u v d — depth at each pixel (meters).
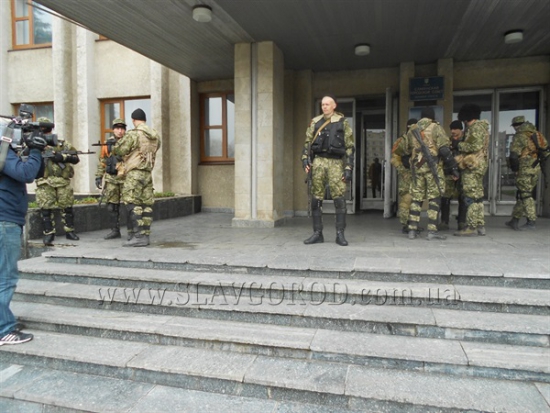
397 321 3.12
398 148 5.94
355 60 8.32
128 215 5.32
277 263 4.08
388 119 8.46
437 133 5.27
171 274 4.14
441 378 2.69
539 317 3.13
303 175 9.22
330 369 2.83
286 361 2.96
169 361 2.99
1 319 3.33
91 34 10.75
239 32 6.70
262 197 7.26
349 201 9.44
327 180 5.11
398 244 5.14
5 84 11.49
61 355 3.13
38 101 11.41
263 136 7.21
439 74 8.19
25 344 3.33
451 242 5.23
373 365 2.85
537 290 3.44
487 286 3.56
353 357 2.88
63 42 10.81
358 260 4.15
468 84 8.40
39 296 4.04
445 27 6.48
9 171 3.21
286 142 9.16
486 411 2.35
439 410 2.41
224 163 10.06
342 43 7.26
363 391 2.54
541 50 7.70
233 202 10.04
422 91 8.18
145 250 4.92
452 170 5.46
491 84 8.27
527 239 5.41
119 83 10.70
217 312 3.50
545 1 5.55
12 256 3.39
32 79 11.38
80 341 3.38
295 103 9.12
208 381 2.82
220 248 5.01
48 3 5.64
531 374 2.62
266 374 2.77
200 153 10.33
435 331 3.06
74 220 6.60
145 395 2.78
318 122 5.13
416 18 6.14
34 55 11.34
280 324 3.37
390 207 8.60
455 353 2.80
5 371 3.15
